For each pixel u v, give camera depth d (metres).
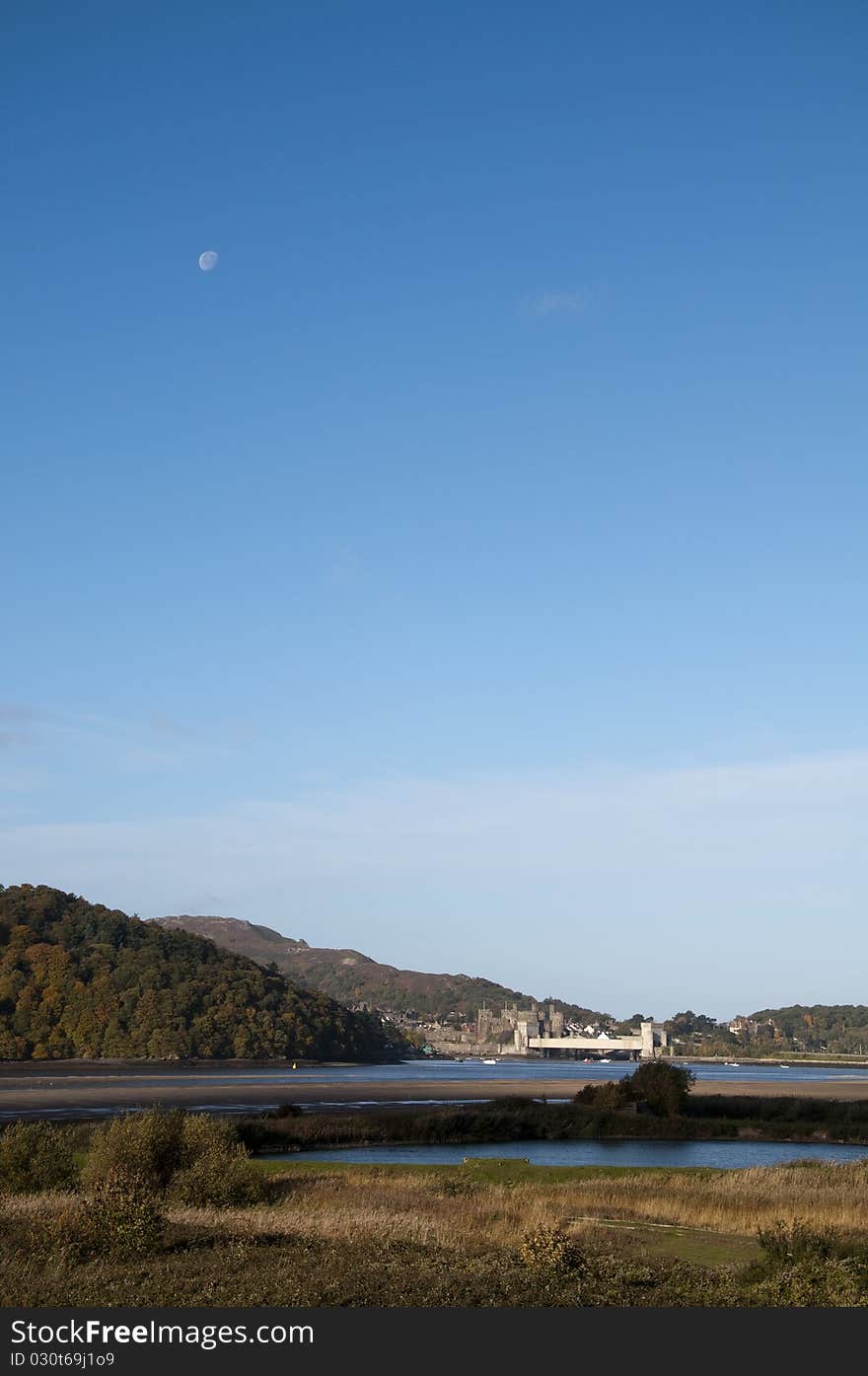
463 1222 35.91
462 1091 158.62
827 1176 52.88
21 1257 27.36
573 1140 86.12
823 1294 23.73
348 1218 34.97
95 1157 44.62
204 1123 46.50
